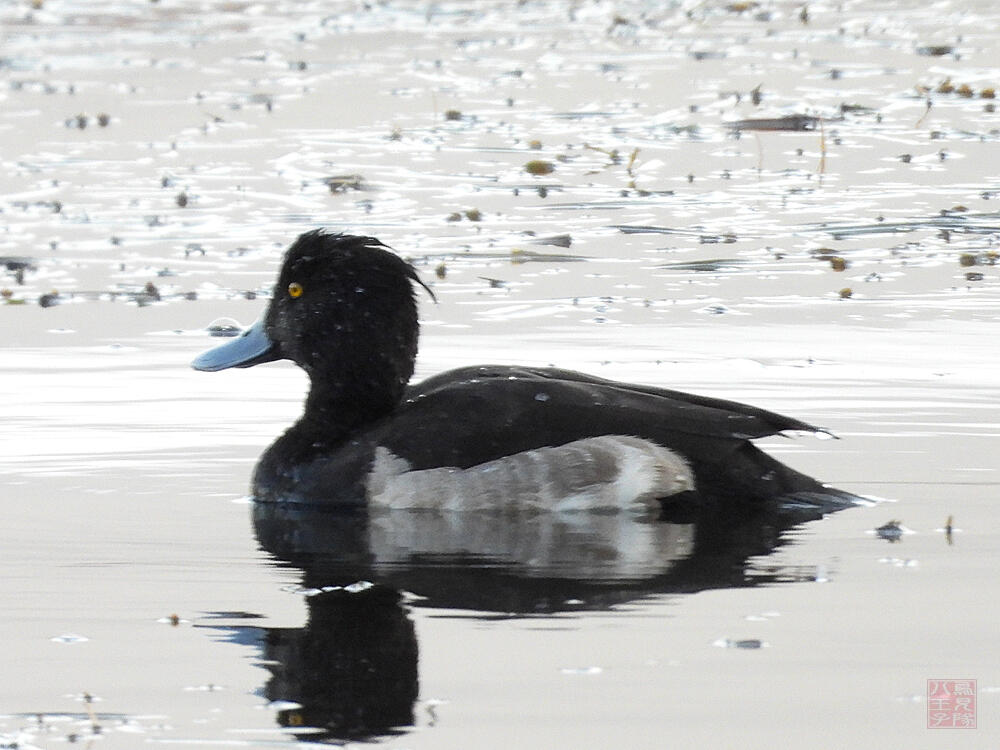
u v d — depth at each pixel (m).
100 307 17.45
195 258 19.33
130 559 10.33
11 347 16.00
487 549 10.55
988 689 8.00
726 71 28.62
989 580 9.58
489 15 34.66
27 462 12.56
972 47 29.98
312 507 11.77
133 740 7.65
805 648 8.55
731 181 22.20
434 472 11.64
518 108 26.47
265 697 8.08
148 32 33.47
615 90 27.48
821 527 10.80
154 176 23.05
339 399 12.22
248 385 14.69
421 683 8.17
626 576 9.85
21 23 34.53
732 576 9.78
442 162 23.45
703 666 8.32
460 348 15.76
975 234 19.62
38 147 24.64
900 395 13.91
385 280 12.34
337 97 27.44
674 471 11.43
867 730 7.59
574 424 11.63
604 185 22.19
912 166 22.64
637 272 18.44
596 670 8.29
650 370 14.89
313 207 21.41
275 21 34.47
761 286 17.83
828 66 28.81
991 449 12.40
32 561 10.27
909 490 11.52
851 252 19.03
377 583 9.81
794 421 11.53
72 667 8.50
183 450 12.92
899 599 9.27
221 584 9.84
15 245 19.92
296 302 12.45
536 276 18.38
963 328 16.12
